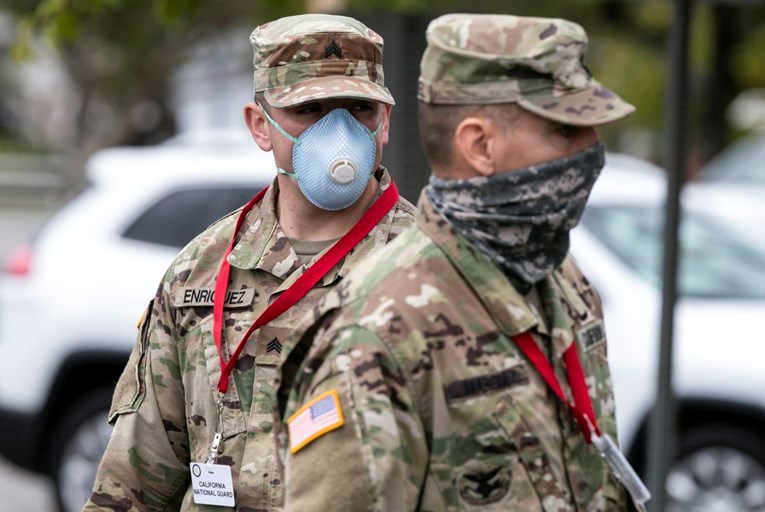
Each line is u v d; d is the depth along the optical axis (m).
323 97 6.32
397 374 4.98
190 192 14.88
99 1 12.84
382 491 4.91
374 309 5.09
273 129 6.57
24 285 15.05
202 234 6.92
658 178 15.64
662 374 10.88
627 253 14.08
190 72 34.12
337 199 6.48
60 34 12.96
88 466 15.02
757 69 35.28
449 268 5.14
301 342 5.36
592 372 5.55
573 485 5.19
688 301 14.25
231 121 34.41
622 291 13.66
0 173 52.00
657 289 13.70
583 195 5.16
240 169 14.91
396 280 5.14
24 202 50.59
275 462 6.34
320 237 6.66
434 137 5.21
